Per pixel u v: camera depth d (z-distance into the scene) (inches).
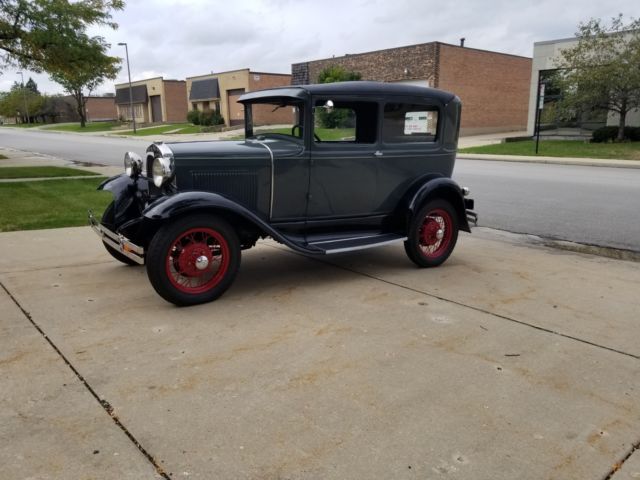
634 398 112.6
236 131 1531.7
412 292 180.4
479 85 1210.6
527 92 1360.7
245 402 109.4
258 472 88.0
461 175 549.6
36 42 562.3
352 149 190.9
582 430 100.8
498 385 117.4
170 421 102.3
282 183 181.0
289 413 105.4
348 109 189.0
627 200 385.7
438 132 212.5
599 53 853.8
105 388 114.4
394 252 238.4
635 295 179.5
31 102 2913.4
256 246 246.1
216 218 162.6
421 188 202.2
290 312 160.4
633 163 656.4
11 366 124.0
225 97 1722.4
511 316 158.7
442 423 102.5
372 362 127.9
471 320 155.3
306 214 190.2
